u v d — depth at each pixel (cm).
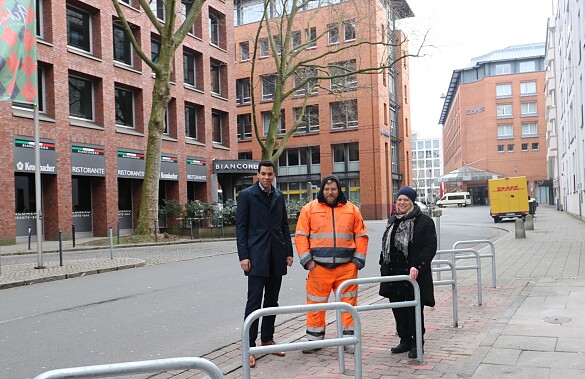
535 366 493
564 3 4166
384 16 4091
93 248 1984
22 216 2361
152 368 242
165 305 894
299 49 2872
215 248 2003
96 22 2691
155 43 3192
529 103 8531
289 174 5362
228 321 770
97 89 2694
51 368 564
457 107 9625
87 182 2711
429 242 550
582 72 2903
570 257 1366
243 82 5447
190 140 3416
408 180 6100
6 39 1248
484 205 8725
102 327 744
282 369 531
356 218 599
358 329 413
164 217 2802
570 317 679
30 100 1312
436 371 503
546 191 8369
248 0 5238
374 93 4891
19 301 961
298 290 1027
